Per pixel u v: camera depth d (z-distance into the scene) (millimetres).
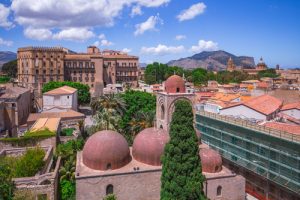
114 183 31406
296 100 76000
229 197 34656
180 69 182875
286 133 38719
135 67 165750
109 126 61250
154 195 32812
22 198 33062
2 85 92812
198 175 27203
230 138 49656
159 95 45688
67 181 39188
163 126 44594
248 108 57469
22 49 135875
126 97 73562
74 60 144000
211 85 149000
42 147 46406
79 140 53469
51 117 74375
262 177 41594
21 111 74625
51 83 112125
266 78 180500
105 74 156375
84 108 115938
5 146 49656
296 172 36188
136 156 34500
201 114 58375
